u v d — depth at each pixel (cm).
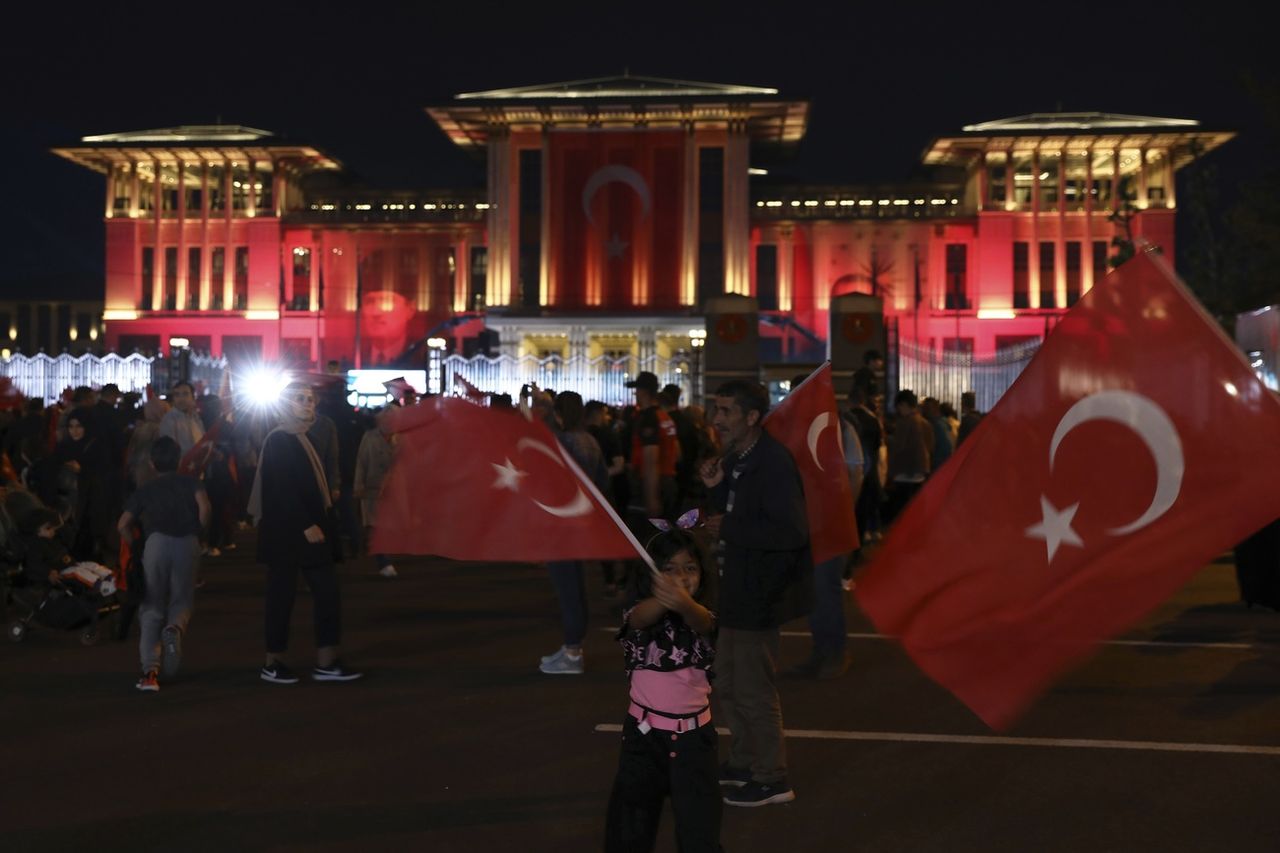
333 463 1386
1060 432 418
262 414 1647
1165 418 406
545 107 7650
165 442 873
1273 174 2892
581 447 1071
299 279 8475
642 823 446
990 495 427
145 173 8581
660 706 443
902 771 657
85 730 741
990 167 8350
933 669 424
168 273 8450
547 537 506
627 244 7794
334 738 723
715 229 7869
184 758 681
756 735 602
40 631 1090
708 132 7862
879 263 8344
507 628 1095
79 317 10194
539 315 7706
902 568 436
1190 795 616
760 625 595
